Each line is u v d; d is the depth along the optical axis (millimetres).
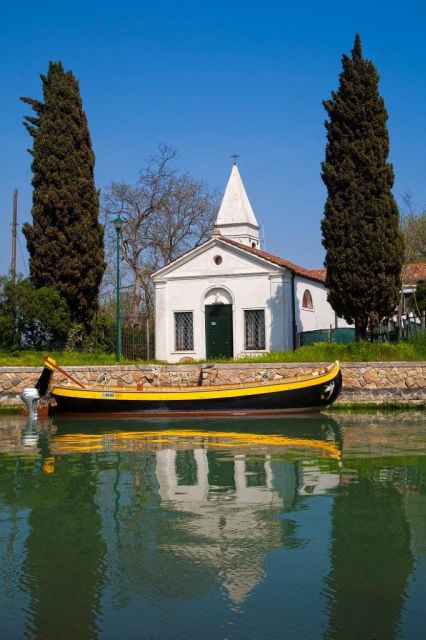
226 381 28297
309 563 9195
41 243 33531
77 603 8055
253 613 7766
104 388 24891
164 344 36031
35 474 14688
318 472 14586
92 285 34219
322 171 31234
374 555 9461
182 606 7945
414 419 23625
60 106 34094
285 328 34375
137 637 7266
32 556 9531
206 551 9672
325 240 31031
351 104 30875
